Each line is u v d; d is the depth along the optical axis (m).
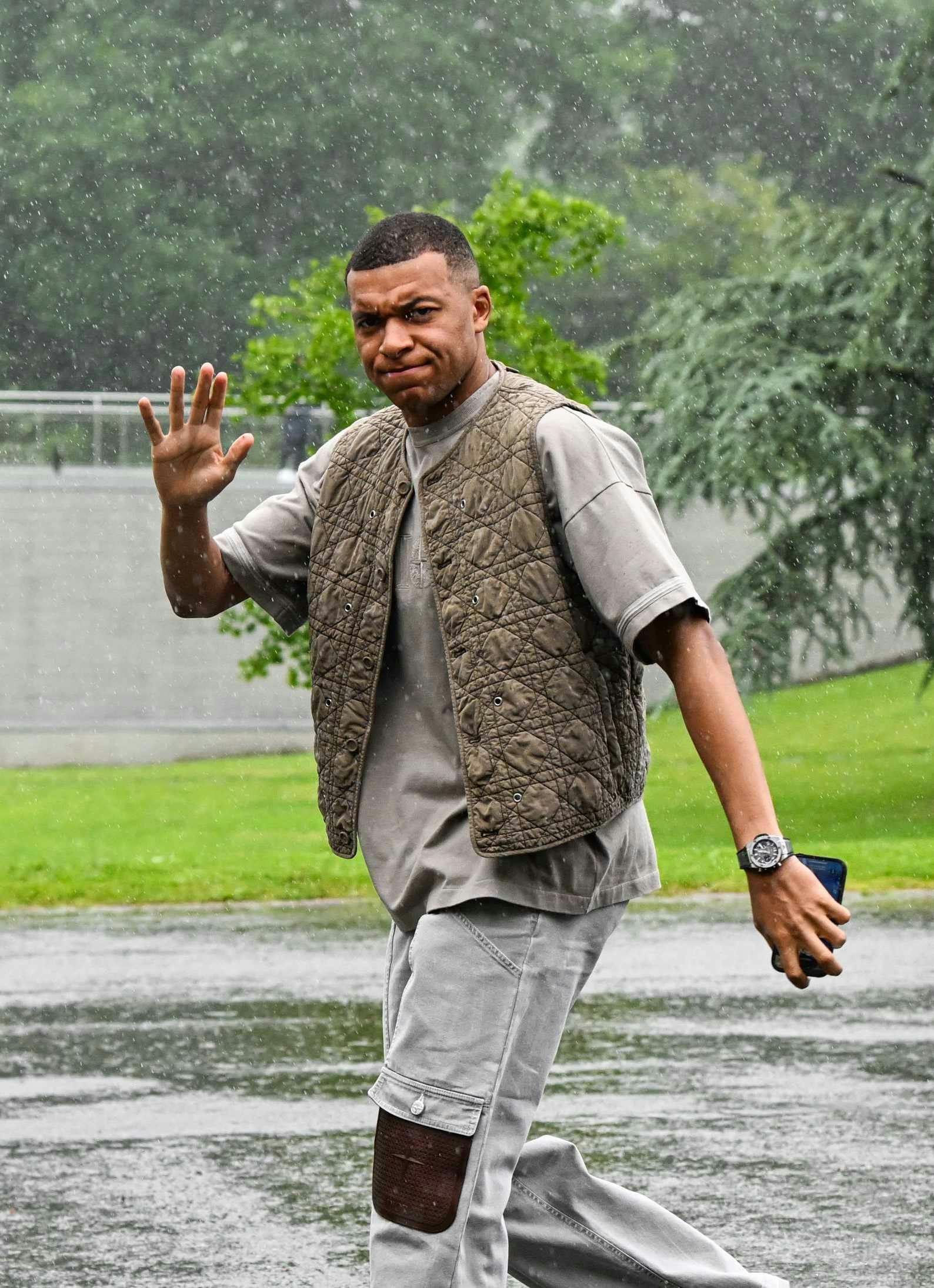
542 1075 4.77
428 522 4.79
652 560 4.52
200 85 80.31
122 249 78.75
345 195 81.06
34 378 79.12
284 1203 7.89
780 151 86.12
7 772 47.56
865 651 55.47
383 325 4.77
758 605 36.22
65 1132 9.23
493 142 83.44
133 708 50.16
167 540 5.20
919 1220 7.52
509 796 4.61
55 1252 7.14
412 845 4.85
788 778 43.84
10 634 49.91
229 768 47.31
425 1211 4.63
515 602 4.65
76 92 80.00
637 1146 8.80
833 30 85.19
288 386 30.17
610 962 14.66
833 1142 8.86
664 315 36.88
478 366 4.85
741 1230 7.39
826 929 4.29
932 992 13.28
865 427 35.12
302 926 17.59
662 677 48.22
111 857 26.22
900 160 82.88
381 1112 4.73
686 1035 11.65
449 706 4.82
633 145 86.88
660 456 35.81
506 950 4.70
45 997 13.38
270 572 5.27
